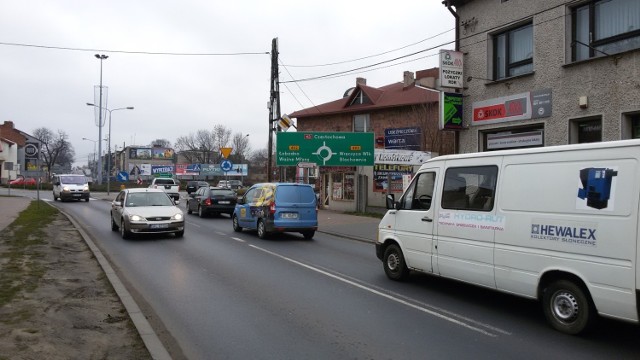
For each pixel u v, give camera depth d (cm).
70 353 471
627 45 1191
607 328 598
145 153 11356
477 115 1564
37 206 2470
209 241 1378
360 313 655
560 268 577
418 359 489
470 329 591
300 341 541
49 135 10831
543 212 603
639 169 511
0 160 6950
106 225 1778
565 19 1309
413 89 2953
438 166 785
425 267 791
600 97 1220
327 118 3306
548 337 562
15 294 681
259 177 9588
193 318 624
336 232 1659
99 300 677
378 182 2645
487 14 1537
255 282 841
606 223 533
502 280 653
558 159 593
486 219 679
